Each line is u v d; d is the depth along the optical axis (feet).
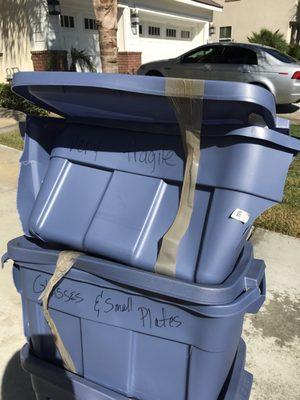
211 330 4.49
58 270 4.94
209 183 4.58
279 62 31.78
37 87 4.74
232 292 4.39
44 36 34.06
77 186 5.37
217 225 4.48
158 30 50.08
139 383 5.20
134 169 5.06
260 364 8.04
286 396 7.35
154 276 4.50
